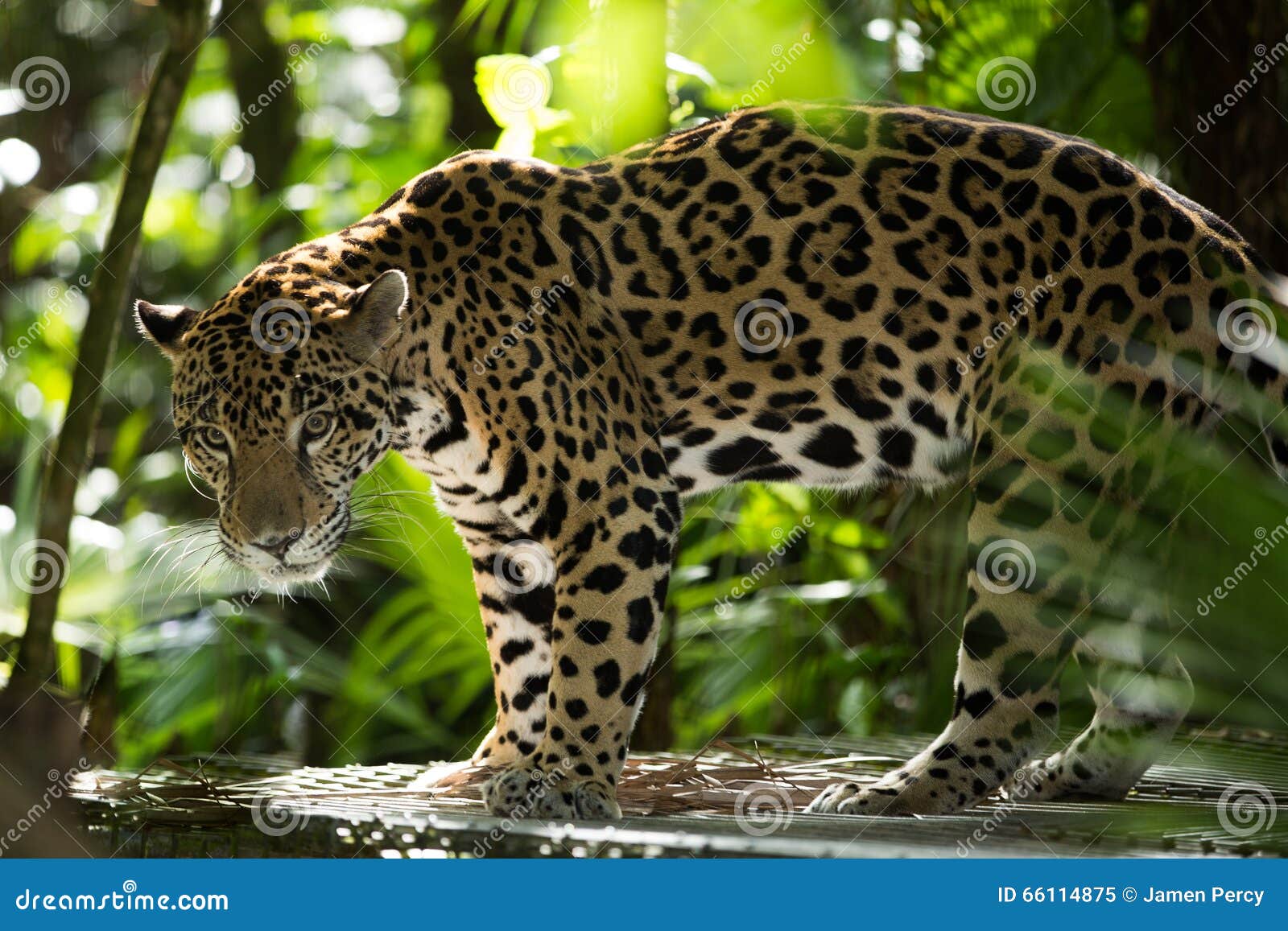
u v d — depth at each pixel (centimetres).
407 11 1476
